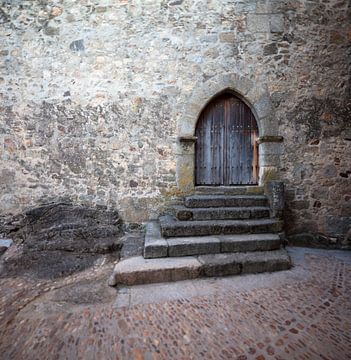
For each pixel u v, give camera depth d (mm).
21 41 3617
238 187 3756
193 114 3654
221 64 3660
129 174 3676
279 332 1751
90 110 3635
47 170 3646
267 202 3549
